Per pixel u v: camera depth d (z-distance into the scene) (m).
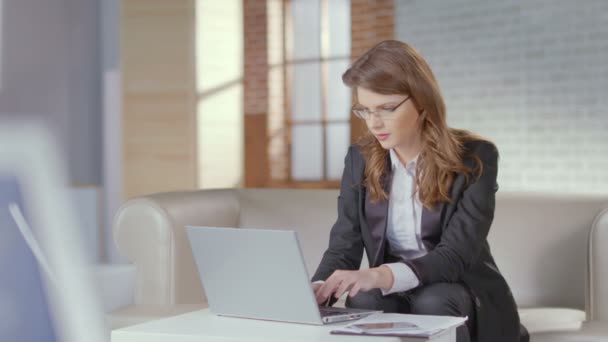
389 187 2.32
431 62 7.39
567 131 6.78
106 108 7.48
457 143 2.27
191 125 7.59
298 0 8.12
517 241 3.09
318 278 2.32
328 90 8.04
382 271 2.04
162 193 3.22
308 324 1.86
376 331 1.73
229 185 8.05
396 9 7.57
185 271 3.05
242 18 8.16
